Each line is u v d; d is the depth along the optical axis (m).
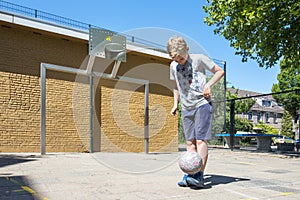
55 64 7.11
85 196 2.30
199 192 2.54
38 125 6.85
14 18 6.43
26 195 2.29
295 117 19.47
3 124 6.39
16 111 6.57
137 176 3.37
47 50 7.05
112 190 2.54
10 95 6.52
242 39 7.69
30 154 6.27
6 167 3.97
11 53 6.58
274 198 2.40
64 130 7.19
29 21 6.62
